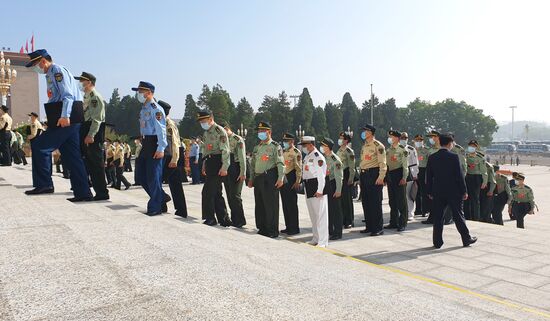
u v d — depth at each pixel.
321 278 2.55
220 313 1.82
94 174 5.17
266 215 6.79
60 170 18.11
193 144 16.80
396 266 5.34
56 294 1.91
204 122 6.25
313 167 6.36
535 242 6.74
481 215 11.00
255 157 6.99
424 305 2.21
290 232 7.47
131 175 20.03
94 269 2.29
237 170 7.73
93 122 5.06
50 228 3.13
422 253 6.04
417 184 9.87
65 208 4.05
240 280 2.31
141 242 2.96
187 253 2.79
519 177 10.77
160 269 2.38
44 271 2.20
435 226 6.39
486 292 4.32
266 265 2.73
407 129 126.31
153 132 5.13
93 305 1.82
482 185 10.03
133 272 2.29
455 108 123.88
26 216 3.51
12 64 53.41
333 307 2.01
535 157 100.00
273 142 6.89
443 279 4.77
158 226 3.62
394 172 8.00
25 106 54.06
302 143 6.44
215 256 2.78
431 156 6.55
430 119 127.06
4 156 11.66
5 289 1.94
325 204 6.46
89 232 3.11
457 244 6.64
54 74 4.85
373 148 7.43
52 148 4.92
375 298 2.24
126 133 90.69
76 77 5.19
